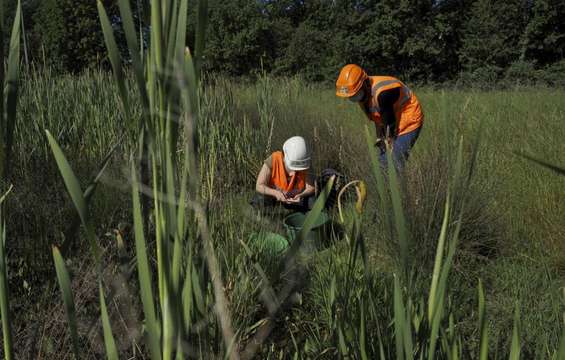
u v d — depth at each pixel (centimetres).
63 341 164
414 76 4341
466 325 208
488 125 512
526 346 159
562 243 293
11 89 67
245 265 193
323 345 178
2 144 66
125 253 88
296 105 596
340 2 4494
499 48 3778
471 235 301
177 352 65
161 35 58
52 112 402
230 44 4066
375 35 4241
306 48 4222
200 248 83
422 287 114
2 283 73
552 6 3550
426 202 255
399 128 380
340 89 394
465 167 309
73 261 193
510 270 268
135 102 345
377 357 114
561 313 197
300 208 371
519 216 341
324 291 213
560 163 377
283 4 5016
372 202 304
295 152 361
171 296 64
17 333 172
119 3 54
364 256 97
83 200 61
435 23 4162
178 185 65
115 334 154
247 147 471
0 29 63
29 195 229
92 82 492
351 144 438
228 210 211
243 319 175
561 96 793
